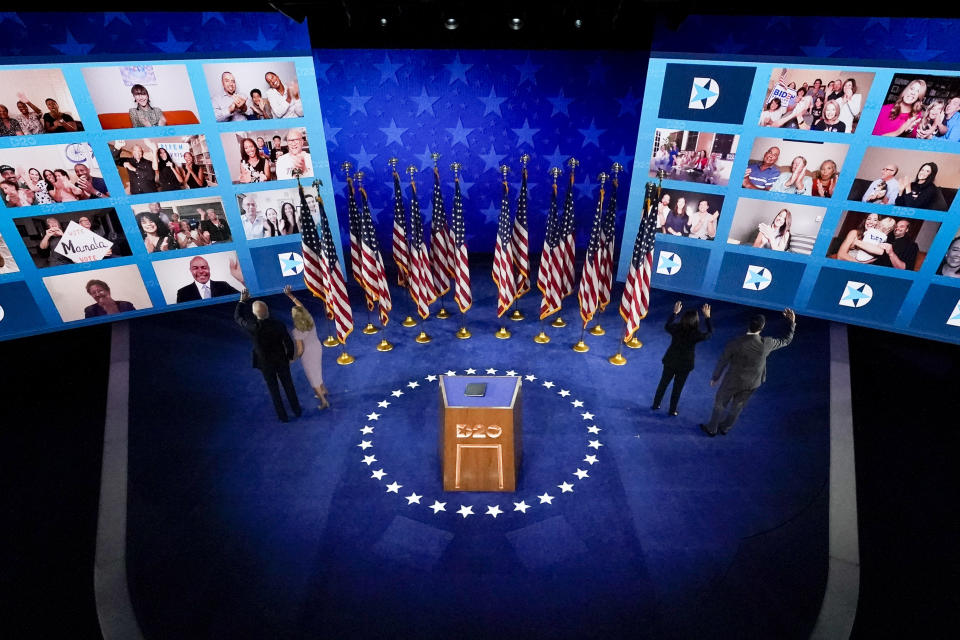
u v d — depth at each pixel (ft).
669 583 18.79
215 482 22.88
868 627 17.42
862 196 28.84
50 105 26.81
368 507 21.67
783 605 18.13
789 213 30.76
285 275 35.55
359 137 37.58
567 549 19.95
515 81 35.53
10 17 24.63
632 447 24.50
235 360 30.30
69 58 26.08
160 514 21.45
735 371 22.99
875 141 27.35
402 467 23.53
